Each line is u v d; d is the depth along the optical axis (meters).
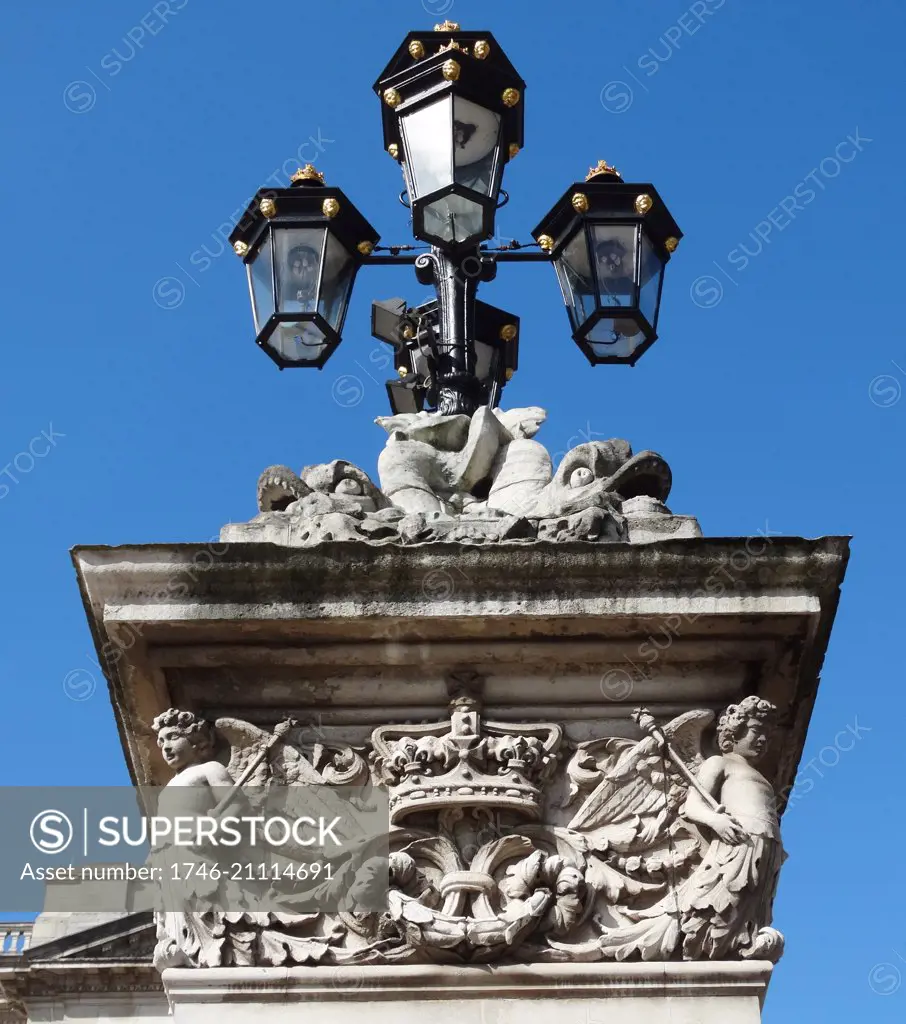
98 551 7.68
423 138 9.52
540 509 8.30
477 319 10.31
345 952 7.32
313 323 9.56
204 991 7.23
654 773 7.70
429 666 7.83
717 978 7.26
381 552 7.67
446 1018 7.18
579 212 9.68
